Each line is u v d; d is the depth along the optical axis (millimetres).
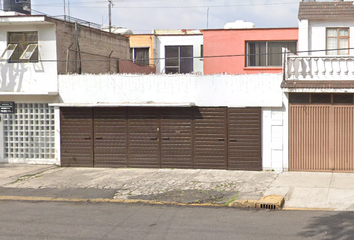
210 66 20828
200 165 14211
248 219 8555
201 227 8000
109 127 14867
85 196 11062
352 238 7039
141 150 14648
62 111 15227
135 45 25359
